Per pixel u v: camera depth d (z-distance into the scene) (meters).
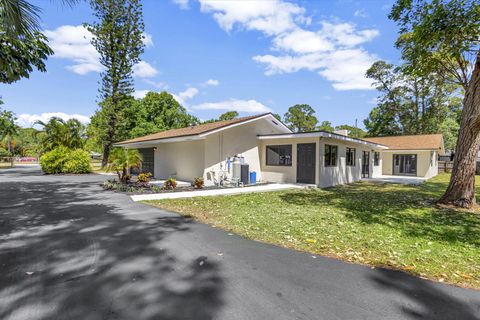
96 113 24.05
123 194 9.66
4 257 3.67
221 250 4.02
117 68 23.64
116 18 22.77
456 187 7.91
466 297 2.72
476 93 7.39
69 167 19.58
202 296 2.70
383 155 23.39
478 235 4.91
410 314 2.42
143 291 2.79
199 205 7.68
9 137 35.59
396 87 31.36
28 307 2.47
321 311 2.45
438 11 6.30
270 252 3.96
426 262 3.61
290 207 7.55
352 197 9.71
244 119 13.13
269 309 2.48
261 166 14.95
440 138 21.88
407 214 6.73
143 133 32.72
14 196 9.13
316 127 52.72
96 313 2.39
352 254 3.89
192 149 13.12
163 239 4.51
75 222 5.60
